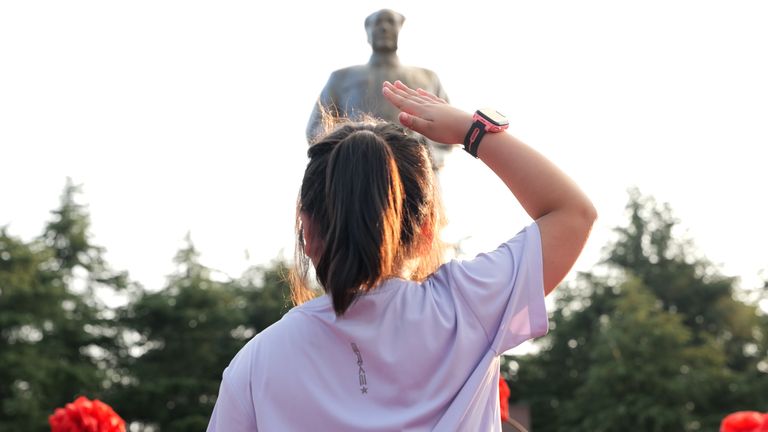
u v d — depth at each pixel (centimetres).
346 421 180
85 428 546
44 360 4466
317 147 195
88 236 5250
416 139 199
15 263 4647
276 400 183
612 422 4569
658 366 4678
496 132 200
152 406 4725
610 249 5703
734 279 5481
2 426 4275
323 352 184
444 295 190
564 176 197
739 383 4791
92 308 4941
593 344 5156
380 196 183
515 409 706
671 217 5694
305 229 194
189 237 5219
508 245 197
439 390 183
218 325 4962
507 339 189
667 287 5478
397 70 525
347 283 180
